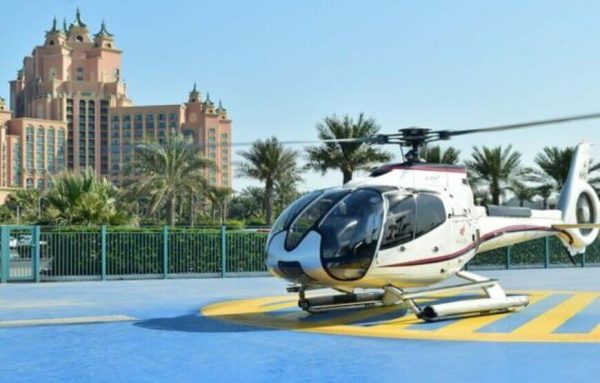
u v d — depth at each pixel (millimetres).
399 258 11961
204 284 23000
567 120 11078
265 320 13172
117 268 25438
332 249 11391
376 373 8219
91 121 138125
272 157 43500
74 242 25016
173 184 41844
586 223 16750
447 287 13016
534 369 8344
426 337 10828
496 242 14289
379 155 39250
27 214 87938
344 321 12875
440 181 13078
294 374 8227
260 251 27484
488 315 13414
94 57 152000
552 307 14719
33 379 8094
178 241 26266
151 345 10336
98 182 33500
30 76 155625
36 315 14211
